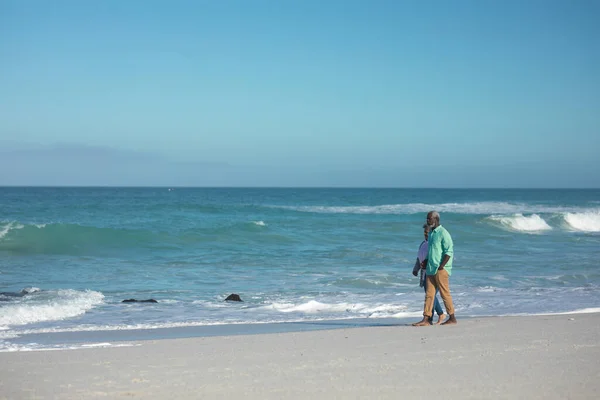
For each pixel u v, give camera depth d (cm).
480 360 593
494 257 2150
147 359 638
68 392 489
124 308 1167
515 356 610
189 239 2520
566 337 735
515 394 459
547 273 1747
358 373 541
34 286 1430
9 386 512
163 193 12300
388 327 880
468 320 941
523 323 883
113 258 2012
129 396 474
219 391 484
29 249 2139
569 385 484
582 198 10738
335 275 1667
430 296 891
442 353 639
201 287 1461
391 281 1563
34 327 959
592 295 1345
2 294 1229
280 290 1421
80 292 1295
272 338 792
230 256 2097
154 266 1827
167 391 488
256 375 541
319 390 481
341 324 988
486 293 1377
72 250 2161
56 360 638
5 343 806
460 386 486
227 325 988
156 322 1021
